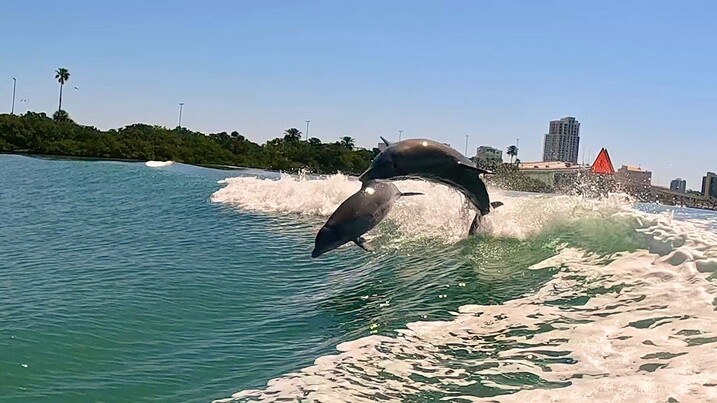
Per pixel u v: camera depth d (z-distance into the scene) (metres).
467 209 13.08
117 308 8.02
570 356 5.94
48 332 6.94
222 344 6.80
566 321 7.00
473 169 10.82
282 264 11.19
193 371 5.98
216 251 12.38
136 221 16.80
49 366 6.00
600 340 6.26
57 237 14.10
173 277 9.95
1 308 7.91
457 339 6.73
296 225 16.03
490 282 9.05
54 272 10.25
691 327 6.26
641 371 5.37
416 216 13.98
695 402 4.65
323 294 9.05
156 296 8.71
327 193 19.61
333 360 6.21
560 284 8.44
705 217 15.62
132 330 7.17
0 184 28.20
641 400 4.77
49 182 29.17
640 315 6.81
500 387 5.36
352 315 7.91
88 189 25.78
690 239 8.47
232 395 5.40
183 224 16.22
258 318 7.81
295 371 5.94
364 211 9.42
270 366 6.11
